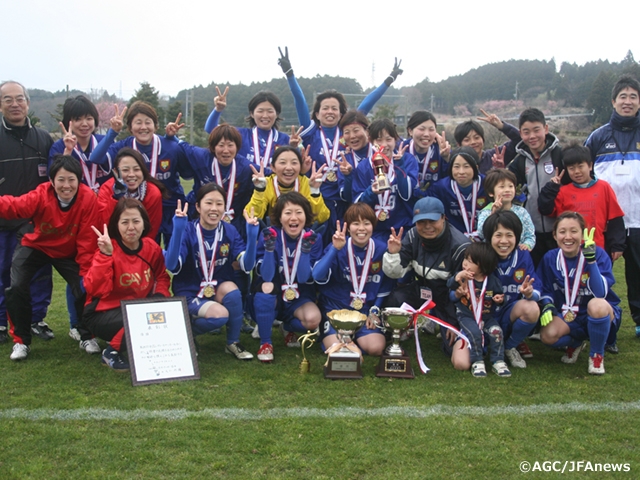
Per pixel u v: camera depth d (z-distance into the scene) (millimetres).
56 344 5656
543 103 73250
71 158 5117
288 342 5758
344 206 6887
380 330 5520
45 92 47375
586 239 4926
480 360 5004
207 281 5297
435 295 5559
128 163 5426
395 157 6047
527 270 5246
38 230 5223
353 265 5523
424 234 5355
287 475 3236
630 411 4168
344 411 4098
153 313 4805
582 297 5195
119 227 4965
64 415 3957
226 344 5453
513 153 6594
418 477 3236
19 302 5105
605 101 51969
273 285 5305
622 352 5625
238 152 6809
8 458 3381
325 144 6930
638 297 6121
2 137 5719
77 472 3242
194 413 4012
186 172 6430
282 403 4227
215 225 5289
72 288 5383
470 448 3568
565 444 3643
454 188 6020
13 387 4465
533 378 4863
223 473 3256
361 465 3346
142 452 3453
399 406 4199
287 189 6016
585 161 5746
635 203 6086
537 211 6109
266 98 6816
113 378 4688
